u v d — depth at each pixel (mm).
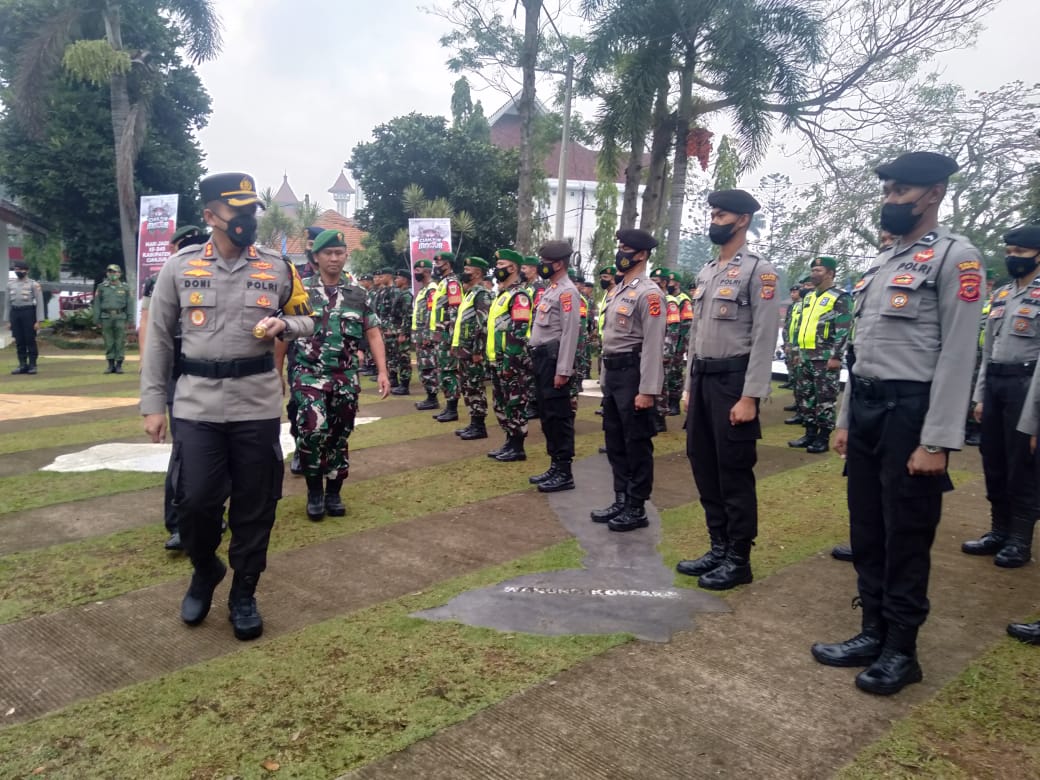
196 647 3156
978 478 6352
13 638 3223
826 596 3758
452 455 6922
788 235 14531
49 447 6938
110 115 18500
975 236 12180
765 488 5926
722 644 3219
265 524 3289
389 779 2303
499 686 2844
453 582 3896
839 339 7109
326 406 4828
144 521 4820
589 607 3592
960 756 2445
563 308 5480
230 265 3195
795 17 12188
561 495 5625
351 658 3061
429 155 21938
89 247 18875
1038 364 3627
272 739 2504
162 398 3182
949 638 3334
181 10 16531
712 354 3814
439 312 8547
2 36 18188
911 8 11930
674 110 14156
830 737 2545
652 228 14023
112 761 2383
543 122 21203
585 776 2322
